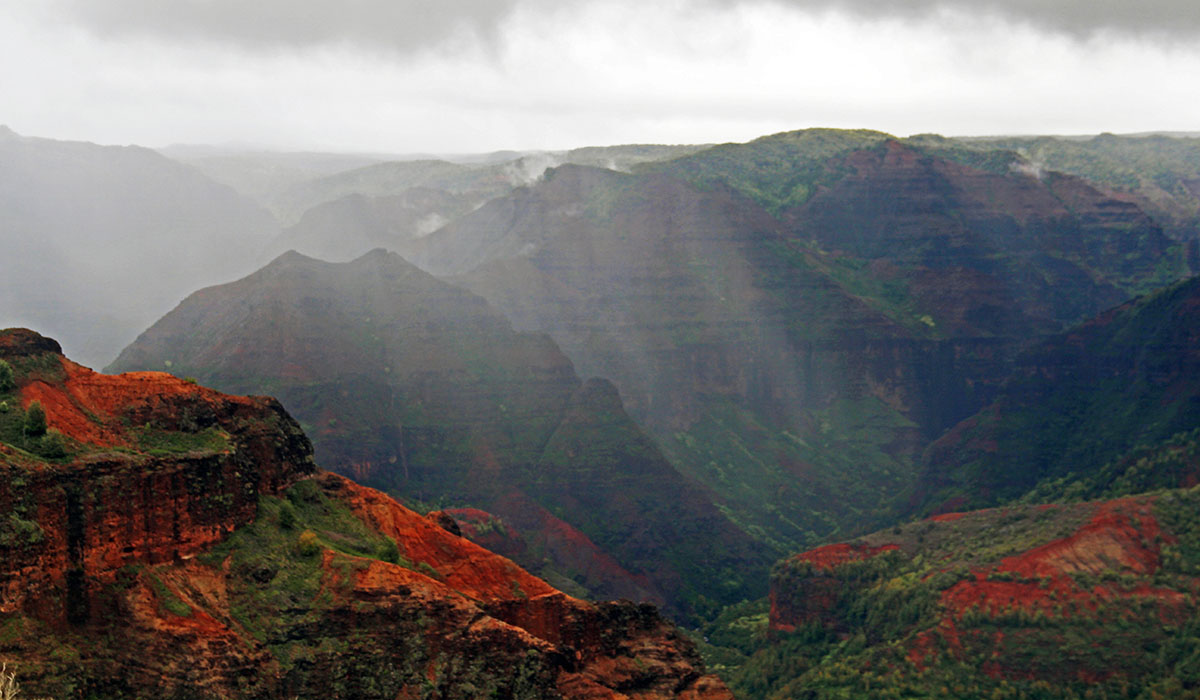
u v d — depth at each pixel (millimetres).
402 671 129375
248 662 122375
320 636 129125
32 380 129000
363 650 129500
